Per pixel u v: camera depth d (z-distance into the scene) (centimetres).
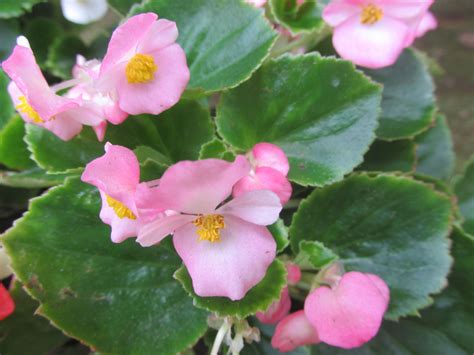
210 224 9
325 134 12
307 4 14
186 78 10
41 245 11
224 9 13
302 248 11
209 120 12
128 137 12
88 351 13
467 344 13
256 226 9
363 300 10
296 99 12
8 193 13
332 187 12
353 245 12
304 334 10
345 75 12
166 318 11
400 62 15
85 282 11
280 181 10
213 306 10
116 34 9
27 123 12
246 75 12
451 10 34
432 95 15
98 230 11
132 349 11
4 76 14
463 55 32
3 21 15
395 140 14
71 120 10
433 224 12
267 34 12
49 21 16
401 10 12
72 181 11
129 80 10
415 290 12
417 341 13
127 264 11
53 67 15
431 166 16
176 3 13
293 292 12
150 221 9
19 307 11
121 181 8
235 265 9
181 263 11
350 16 12
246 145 12
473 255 12
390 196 12
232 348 10
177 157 13
